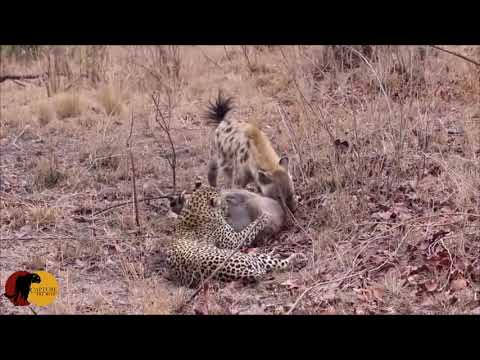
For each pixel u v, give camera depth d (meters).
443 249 7.18
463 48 12.37
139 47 16.02
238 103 12.60
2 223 9.26
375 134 9.77
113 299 7.28
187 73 14.95
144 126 12.41
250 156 8.80
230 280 7.34
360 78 11.60
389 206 8.36
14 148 11.96
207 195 8.34
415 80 11.36
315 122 10.21
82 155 11.41
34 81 16.22
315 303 6.83
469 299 6.58
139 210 9.41
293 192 8.58
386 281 6.91
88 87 15.21
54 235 8.87
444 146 9.55
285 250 8.08
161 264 8.09
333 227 8.16
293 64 12.77
